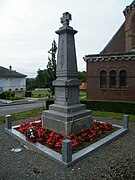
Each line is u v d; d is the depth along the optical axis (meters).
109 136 7.20
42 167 4.97
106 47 21.98
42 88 59.44
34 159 5.46
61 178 4.43
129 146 6.50
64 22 7.88
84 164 5.14
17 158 5.54
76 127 7.34
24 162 5.27
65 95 7.62
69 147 5.08
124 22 21.28
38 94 41.91
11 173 4.67
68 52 7.80
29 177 4.47
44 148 6.00
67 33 7.79
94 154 5.82
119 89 16.03
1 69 43.22
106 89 16.70
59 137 6.86
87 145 6.34
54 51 19.72
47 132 7.39
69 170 4.81
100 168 4.91
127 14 19.08
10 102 26.66
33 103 25.64
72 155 5.46
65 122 6.95
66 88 7.56
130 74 15.48
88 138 6.77
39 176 4.52
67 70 7.71
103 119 11.41
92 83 17.44
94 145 6.25
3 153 5.92
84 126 7.80
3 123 10.52
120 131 7.89
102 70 16.86
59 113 7.45
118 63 15.99
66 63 7.70
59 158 5.27
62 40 7.93
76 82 7.86
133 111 12.95
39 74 56.84
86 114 7.98
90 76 17.48
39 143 6.48
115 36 21.66
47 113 7.84
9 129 8.33
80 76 58.72
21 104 24.45
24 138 6.96
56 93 8.13
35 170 4.81
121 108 13.64
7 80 40.41
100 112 13.79
